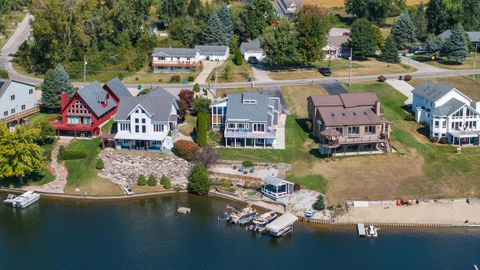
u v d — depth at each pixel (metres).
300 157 130.75
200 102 146.12
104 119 142.88
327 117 134.00
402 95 162.88
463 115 138.00
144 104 134.75
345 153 132.38
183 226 109.56
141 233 107.25
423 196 117.81
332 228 108.75
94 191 121.88
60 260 99.50
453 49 192.25
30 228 109.19
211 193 121.38
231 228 108.81
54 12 184.75
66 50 186.88
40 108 153.25
